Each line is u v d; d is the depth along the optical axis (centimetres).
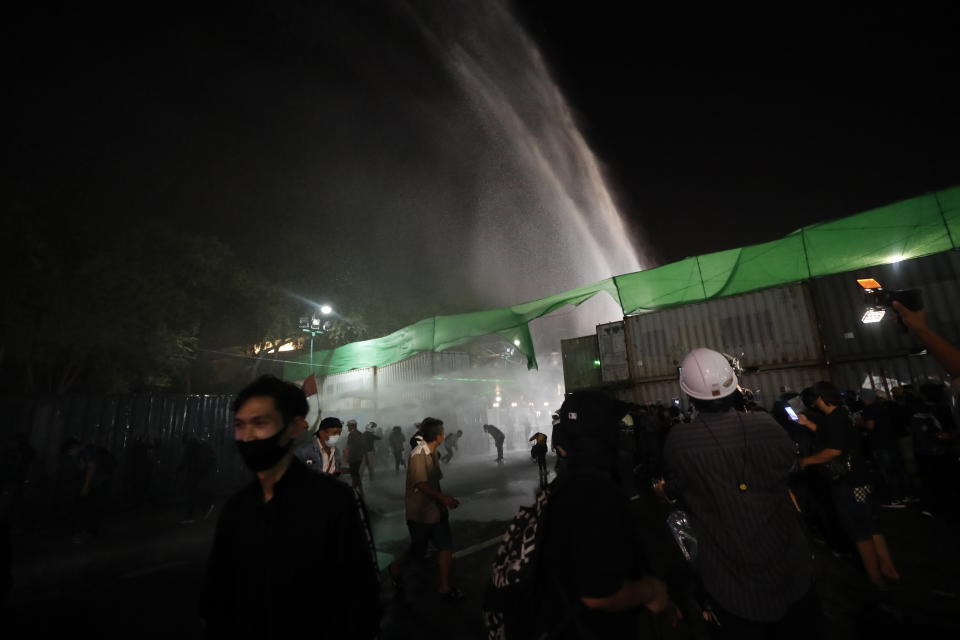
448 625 395
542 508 169
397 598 460
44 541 771
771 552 205
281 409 171
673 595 413
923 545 531
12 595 508
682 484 230
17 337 1393
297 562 157
